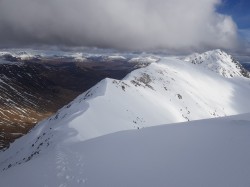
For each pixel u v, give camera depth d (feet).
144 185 111.34
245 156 129.29
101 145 182.70
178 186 106.83
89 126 256.11
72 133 226.38
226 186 101.19
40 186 119.85
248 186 98.84
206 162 128.67
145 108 447.01
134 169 129.70
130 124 324.60
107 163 141.69
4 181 132.46
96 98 365.20
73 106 368.89
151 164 134.41
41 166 145.59
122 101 410.52
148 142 181.78
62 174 130.82
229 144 153.17
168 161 136.67
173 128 233.55
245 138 162.91
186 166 126.31
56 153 170.09
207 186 103.60
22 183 125.39
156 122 411.75
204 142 165.48
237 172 112.06
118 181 117.29
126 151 162.50
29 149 309.63
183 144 166.30
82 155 160.25
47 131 306.35
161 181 112.88
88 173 129.18
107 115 320.09
